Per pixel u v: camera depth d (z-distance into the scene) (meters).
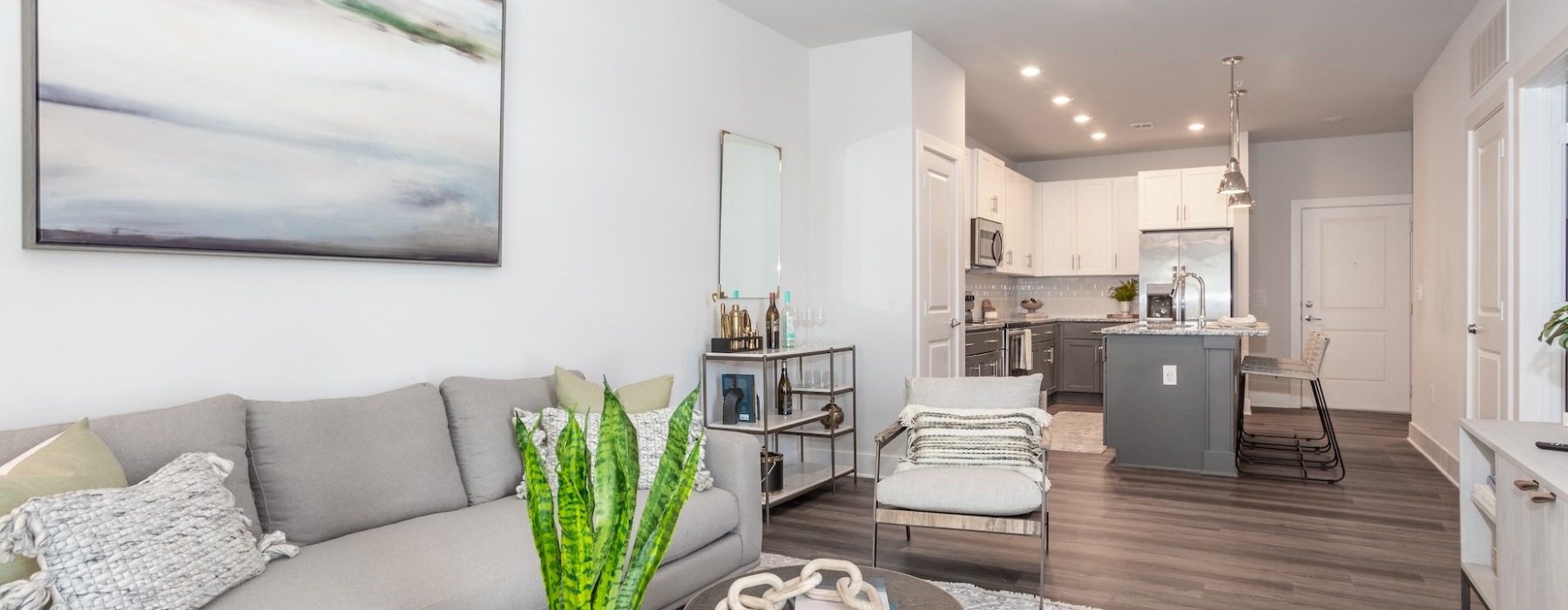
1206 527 3.75
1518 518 2.04
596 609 1.06
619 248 3.71
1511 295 3.71
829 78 5.14
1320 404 5.00
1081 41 5.04
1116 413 5.17
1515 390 3.65
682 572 2.53
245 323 2.39
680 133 4.09
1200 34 4.90
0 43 1.92
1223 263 7.61
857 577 1.68
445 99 2.87
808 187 5.20
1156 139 7.92
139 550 1.57
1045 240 8.77
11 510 1.49
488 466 2.61
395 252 2.71
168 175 2.16
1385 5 4.41
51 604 1.48
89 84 2.02
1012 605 2.78
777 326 4.48
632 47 3.79
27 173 1.93
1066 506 4.15
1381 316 7.76
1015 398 3.26
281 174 2.40
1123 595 2.89
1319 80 5.88
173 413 2.01
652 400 3.02
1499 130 3.94
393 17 2.70
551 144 3.37
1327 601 2.82
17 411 1.96
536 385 2.94
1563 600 1.73
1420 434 5.71
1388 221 7.71
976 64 5.51
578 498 1.05
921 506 2.88
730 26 4.46
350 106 2.58
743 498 2.84
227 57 2.27
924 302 5.06
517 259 3.22
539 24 3.31
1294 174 8.05
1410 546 3.45
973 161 6.91
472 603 1.92
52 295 2.01
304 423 2.24
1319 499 4.27
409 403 2.53
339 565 1.94
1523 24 3.58
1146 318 7.88
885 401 4.94
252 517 2.04
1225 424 4.89
